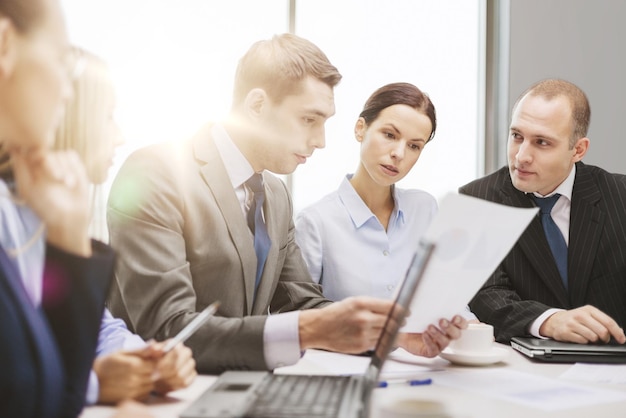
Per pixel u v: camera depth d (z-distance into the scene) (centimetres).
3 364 67
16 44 71
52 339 71
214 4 291
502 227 96
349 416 73
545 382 108
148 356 91
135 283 120
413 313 111
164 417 82
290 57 141
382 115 191
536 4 323
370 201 204
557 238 191
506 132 324
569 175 195
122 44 278
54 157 73
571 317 145
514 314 160
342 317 105
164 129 279
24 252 72
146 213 125
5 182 73
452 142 332
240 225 138
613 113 329
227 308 137
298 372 112
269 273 148
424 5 327
